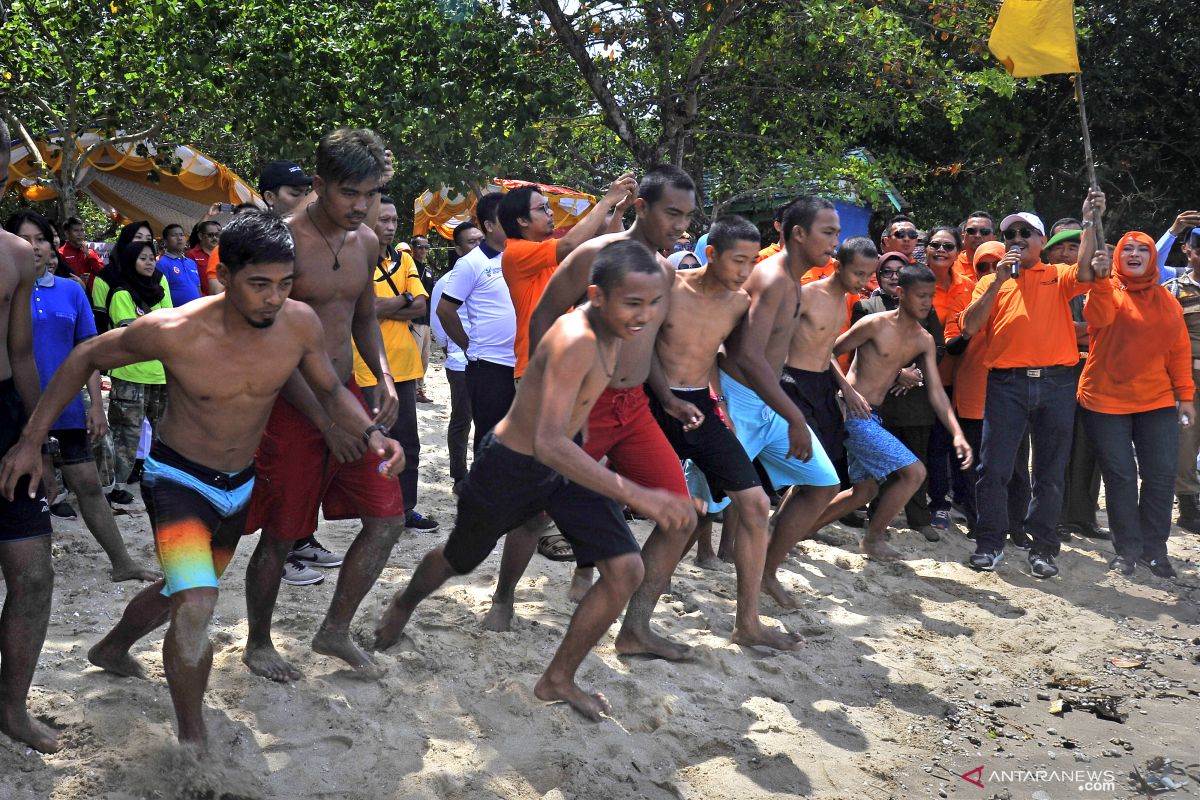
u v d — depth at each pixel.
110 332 3.29
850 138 15.20
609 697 4.10
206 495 3.40
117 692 3.70
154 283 7.07
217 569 3.68
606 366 3.54
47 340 5.43
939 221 21.11
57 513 6.15
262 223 3.14
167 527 3.31
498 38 10.05
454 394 7.29
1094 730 4.39
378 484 4.01
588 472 3.37
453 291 6.00
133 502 6.61
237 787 3.22
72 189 14.03
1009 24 6.43
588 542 3.79
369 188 3.90
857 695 4.51
